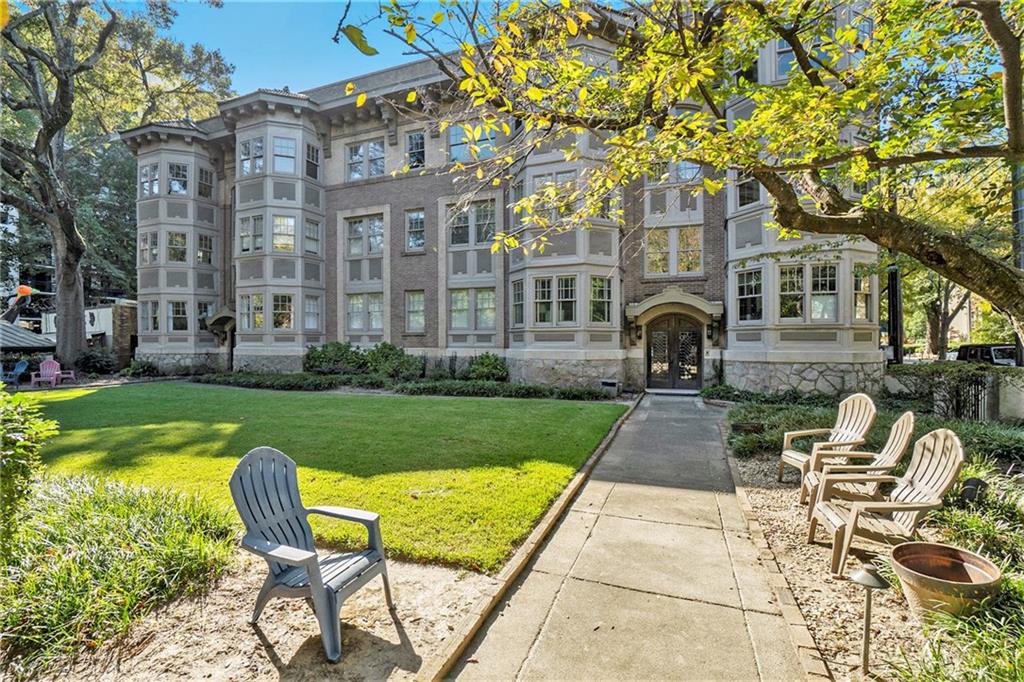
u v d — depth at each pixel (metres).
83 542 3.74
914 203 8.27
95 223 26.58
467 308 17.66
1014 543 3.79
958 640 2.65
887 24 4.36
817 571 3.77
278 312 18.80
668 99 4.26
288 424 9.09
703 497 5.41
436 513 4.66
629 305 14.98
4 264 25.86
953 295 20.06
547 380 14.49
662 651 2.87
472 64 3.27
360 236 19.48
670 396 13.95
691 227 14.84
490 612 3.28
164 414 10.38
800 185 5.59
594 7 4.45
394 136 18.50
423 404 11.76
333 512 3.46
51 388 16.64
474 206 17.31
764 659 2.79
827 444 5.19
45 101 17.97
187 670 2.75
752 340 12.99
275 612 3.30
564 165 14.09
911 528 3.66
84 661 2.82
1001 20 3.20
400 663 2.77
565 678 2.67
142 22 20.20
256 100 18.20
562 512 4.94
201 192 21.55
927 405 10.15
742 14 4.63
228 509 4.71
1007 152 3.59
